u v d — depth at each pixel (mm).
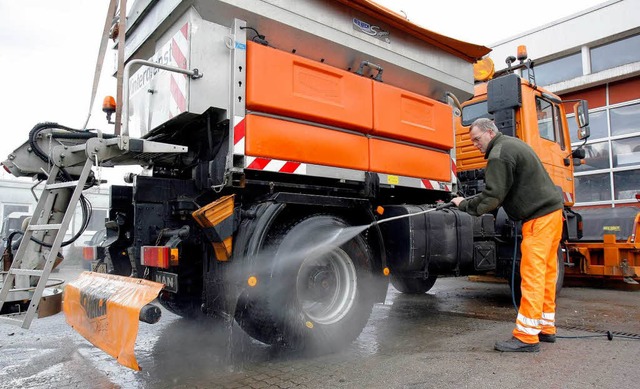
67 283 3516
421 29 4203
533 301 3289
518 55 6207
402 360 3139
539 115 5879
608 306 5426
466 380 2682
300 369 3000
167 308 4125
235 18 3164
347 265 3566
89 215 3746
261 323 3078
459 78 4789
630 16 9938
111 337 2703
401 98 4090
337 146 3596
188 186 3682
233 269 3037
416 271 4246
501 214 5031
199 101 3014
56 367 3145
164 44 3402
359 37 3826
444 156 4602
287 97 3264
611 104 10359
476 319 4648
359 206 3646
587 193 10617
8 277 3238
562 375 2748
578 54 11023
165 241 3363
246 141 3105
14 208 15023
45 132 3514
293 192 3549
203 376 2902
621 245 6652
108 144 2947
